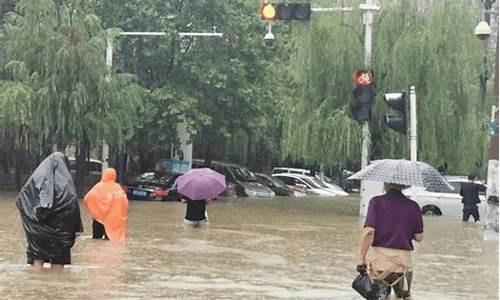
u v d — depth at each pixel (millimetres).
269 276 28484
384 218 21297
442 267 32719
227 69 86938
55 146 74375
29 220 28422
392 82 64250
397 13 65125
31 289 24062
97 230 39531
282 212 64438
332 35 66250
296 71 67500
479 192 61125
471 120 66188
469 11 65312
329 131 65312
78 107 71375
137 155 99000
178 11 87750
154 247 36594
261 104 89500
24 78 71938
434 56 64000
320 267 31266
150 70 89125
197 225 47781
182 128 90375
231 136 90812
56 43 71500
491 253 38125
